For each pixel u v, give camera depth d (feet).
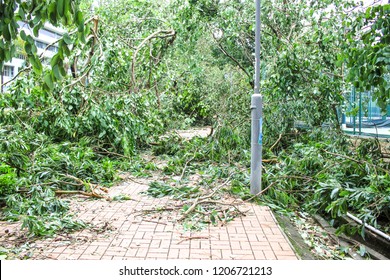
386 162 19.48
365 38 15.62
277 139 26.53
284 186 18.43
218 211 15.87
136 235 13.30
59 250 11.94
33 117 25.63
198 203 16.39
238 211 15.71
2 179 16.49
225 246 12.43
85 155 22.48
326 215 16.84
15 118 24.97
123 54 29.91
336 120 25.76
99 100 27.12
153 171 24.17
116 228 13.97
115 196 17.90
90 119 25.39
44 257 11.36
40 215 14.65
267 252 11.96
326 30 26.20
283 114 25.62
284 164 20.90
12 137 19.89
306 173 19.24
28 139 23.15
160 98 35.42
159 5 39.96
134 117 27.40
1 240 12.69
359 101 27.91
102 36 29.01
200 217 15.16
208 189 19.38
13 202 15.48
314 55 25.09
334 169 18.69
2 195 16.51
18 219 14.62
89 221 14.66
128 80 31.68
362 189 14.49
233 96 29.89
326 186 15.71
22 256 11.48
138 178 22.45
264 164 23.44
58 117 24.91
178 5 33.76
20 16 9.29
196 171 23.39
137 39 34.47
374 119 29.50
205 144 27.12
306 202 17.49
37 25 8.93
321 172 18.52
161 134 31.71
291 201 17.48
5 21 9.03
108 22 34.99
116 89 29.32
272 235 13.47
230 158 24.95
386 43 15.03
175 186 19.81
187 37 35.35
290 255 11.75
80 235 13.24
